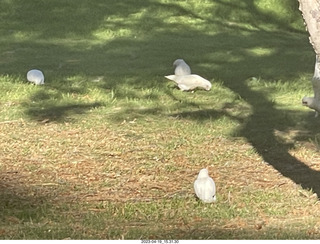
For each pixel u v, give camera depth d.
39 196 8.02
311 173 9.00
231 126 11.12
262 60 15.89
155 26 19.19
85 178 8.72
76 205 7.73
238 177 8.81
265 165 9.34
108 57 16.19
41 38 18.05
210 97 12.86
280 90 13.30
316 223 7.18
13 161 9.35
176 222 7.22
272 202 7.88
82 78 14.11
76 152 9.80
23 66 15.19
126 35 18.47
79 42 17.75
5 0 20.23
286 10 20.14
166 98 12.77
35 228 6.98
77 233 6.83
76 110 12.05
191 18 19.89
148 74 14.48
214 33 18.89
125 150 9.91
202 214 7.43
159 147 10.04
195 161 9.43
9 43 17.44
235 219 7.32
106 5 20.39
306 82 13.92
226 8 20.34
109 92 13.13
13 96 12.78
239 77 14.31
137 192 8.24
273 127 11.06
